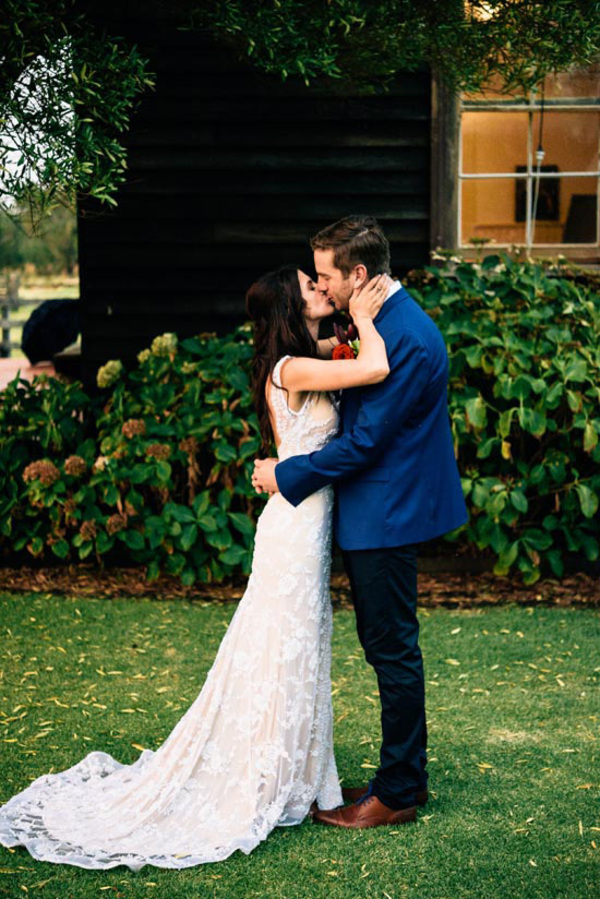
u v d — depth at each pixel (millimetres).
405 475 2611
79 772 2998
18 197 3326
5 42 3186
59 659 4059
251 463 4930
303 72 3787
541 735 3322
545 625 4449
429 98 5797
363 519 2615
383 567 2617
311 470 2604
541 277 5238
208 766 2740
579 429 5031
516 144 5906
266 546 2725
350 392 2664
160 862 2543
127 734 3352
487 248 5977
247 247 6004
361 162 5895
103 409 5641
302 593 2695
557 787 2951
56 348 11812
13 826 2705
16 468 5188
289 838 2684
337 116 5852
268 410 2830
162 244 6008
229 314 6055
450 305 5180
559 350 4930
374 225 2604
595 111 5840
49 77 3262
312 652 2715
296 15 3873
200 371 5105
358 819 2736
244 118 5871
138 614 4625
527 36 4031
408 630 2668
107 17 5410
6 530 5094
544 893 2408
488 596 4895
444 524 2701
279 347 2744
